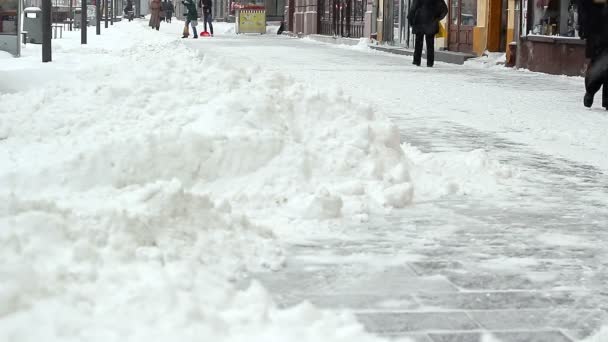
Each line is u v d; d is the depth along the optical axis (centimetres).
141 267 447
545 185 888
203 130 812
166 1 9338
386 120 923
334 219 700
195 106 866
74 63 1955
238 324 381
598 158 1069
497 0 3112
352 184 767
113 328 354
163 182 618
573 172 967
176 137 773
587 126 1370
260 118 831
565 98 1848
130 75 952
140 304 380
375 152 831
